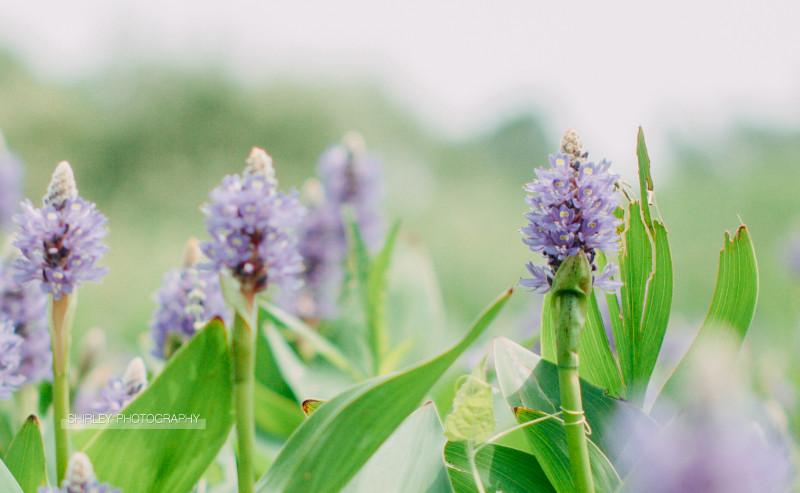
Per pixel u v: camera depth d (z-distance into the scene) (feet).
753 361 4.96
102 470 3.13
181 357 3.10
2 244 4.96
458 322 9.32
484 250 23.48
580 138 3.22
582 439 3.18
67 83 44.06
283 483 3.04
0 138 5.05
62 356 3.31
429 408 3.42
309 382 4.99
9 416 4.34
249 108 42.50
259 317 5.04
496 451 3.44
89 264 3.29
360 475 3.30
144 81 41.78
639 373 3.57
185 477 3.18
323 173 6.27
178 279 4.00
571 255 3.17
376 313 5.11
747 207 19.67
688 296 15.14
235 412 3.12
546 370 3.46
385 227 6.42
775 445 3.14
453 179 47.98
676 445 2.38
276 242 3.12
